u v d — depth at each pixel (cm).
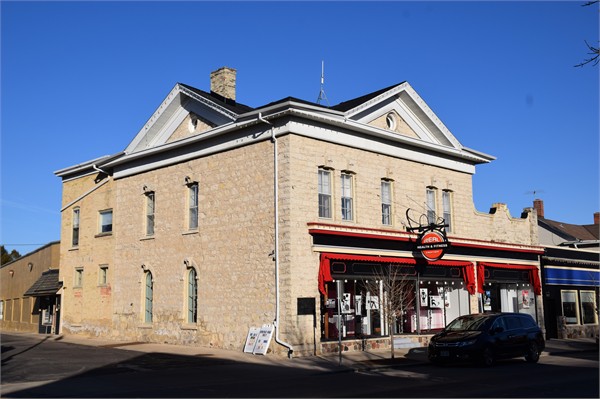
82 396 1288
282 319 2066
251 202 2239
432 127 2691
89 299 2950
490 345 1922
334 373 1716
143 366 1820
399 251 2414
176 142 2534
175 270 2514
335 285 2269
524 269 3039
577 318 3325
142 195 2741
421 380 1547
